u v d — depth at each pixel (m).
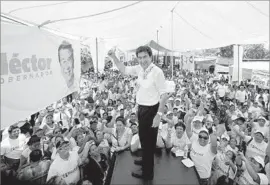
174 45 12.88
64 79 4.02
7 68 2.21
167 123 5.42
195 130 5.25
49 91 3.27
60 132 5.24
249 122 6.88
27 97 2.58
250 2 3.24
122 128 5.19
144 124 2.43
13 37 2.32
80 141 4.60
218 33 6.76
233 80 12.62
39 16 2.58
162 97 2.31
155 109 2.38
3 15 2.36
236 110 7.89
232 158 4.31
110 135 5.78
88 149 4.36
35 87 2.80
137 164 3.04
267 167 4.57
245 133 6.02
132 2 2.73
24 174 3.71
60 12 2.57
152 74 2.29
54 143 4.76
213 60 27.75
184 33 9.57
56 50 3.60
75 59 4.73
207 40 9.39
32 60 2.72
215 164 4.43
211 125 6.22
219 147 4.54
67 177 3.77
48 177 3.66
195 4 4.43
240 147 5.57
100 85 12.20
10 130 4.68
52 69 3.42
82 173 4.21
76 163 3.97
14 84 2.32
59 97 3.73
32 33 2.72
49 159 4.21
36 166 3.83
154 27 8.47
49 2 2.07
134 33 8.08
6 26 2.21
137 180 2.64
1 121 2.10
